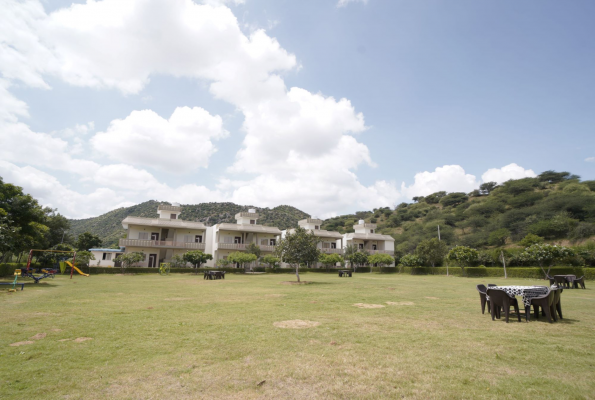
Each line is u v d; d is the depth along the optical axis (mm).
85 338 6465
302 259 23688
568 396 3820
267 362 5000
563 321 8414
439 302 12344
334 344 6051
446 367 4801
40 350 5609
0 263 24344
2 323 7789
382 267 49375
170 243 42375
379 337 6570
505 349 5746
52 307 10375
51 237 42281
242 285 21031
